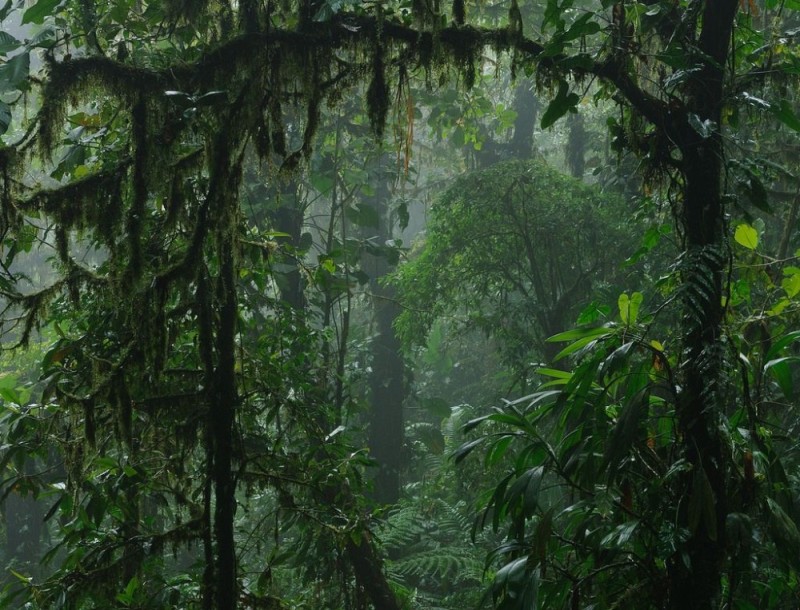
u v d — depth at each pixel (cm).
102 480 291
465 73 253
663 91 241
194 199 268
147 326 237
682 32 241
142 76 234
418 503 658
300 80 252
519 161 586
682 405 219
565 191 576
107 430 279
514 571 214
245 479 276
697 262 220
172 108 236
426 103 503
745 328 287
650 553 222
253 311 369
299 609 312
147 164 234
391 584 464
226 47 242
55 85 226
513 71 254
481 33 251
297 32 246
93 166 291
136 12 300
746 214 239
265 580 280
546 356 568
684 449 217
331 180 502
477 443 238
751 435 229
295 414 317
